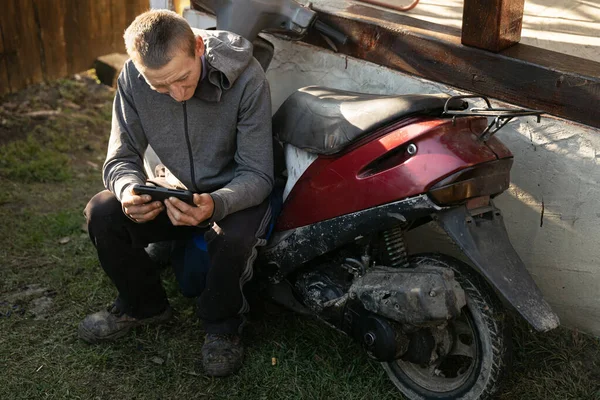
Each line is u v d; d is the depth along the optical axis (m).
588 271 2.67
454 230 2.20
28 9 4.68
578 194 2.59
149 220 2.40
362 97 2.46
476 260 2.17
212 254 2.46
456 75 2.65
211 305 2.54
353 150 2.33
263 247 2.61
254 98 2.45
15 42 4.68
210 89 2.41
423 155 2.17
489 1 2.47
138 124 2.53
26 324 2.87
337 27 2.91
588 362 2.65
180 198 2.23
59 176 4.14
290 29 2.75
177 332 2.84
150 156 3.23
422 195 2.16
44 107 5.08
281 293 2.75
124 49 5.38
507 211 2.77
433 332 2.36
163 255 3.16
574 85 2.39
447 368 2.60
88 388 2.54
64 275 3.20
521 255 2.80
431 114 2.28
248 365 2.64
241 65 2.40
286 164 2.56
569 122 2.50
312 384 2.56
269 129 2.50
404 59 2.77
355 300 2.35
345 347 2.73
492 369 2.26
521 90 2.52
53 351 2.72
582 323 2.77
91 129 4.87
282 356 2.69
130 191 2.32
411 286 2.19
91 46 5.14
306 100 2.50
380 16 2.91
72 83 5.46
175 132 2.49
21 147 4.45
